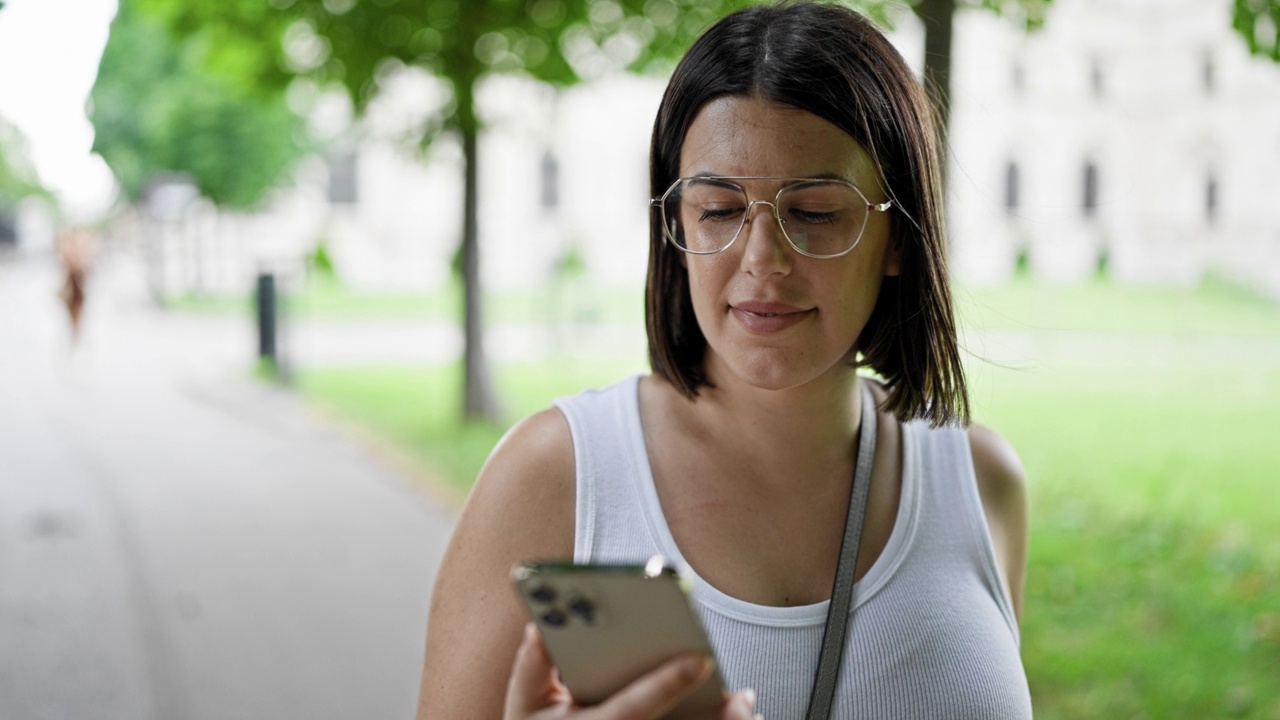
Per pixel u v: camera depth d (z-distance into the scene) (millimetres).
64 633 5684
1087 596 6285
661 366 1350
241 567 6809
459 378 11516
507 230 37000
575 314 19641
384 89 9867
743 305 1226
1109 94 39375
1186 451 10844
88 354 18406
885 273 1357
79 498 8586
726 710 910
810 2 1302
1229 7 4762
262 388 14133
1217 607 6090
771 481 1334
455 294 32125
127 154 31109
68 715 4711
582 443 1324
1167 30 38688
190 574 6680
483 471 1348
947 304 1352
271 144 27641
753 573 1304
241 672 5180
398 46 9469
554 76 9742
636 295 31750
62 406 13180
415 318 25297
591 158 36969
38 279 49375
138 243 40125
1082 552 7258
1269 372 17109
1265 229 36375
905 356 1365
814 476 1350
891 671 1275
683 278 1352
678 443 1345
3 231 77125
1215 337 22578
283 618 5914
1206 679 5004
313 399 13227
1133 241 36906
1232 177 39406
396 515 8047
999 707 1297
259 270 15203
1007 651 1347
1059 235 36344
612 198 37094
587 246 35875
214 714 4727
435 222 36312
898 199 1298
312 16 9266
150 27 27500
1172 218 38781
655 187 1351
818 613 1280
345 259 35688
